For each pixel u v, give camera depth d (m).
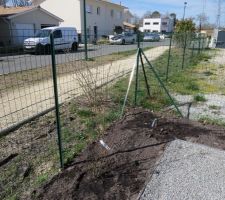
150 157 3.75
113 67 11.55
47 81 8.20
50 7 33.38
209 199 2.96
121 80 8.60
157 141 4.22
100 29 37.97
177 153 3.86
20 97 6.16
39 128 4.70
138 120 5.05
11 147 4.02
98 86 7.28
